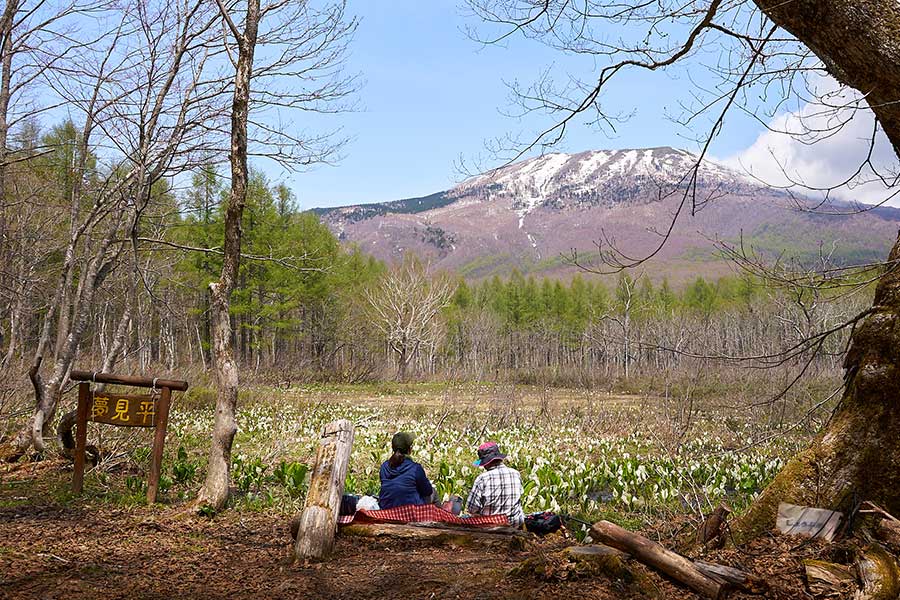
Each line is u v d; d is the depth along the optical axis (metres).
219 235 34.91
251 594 4.73
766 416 15.16
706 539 5.28
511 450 13.97
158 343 29.27
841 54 5.26
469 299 86.69
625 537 4.90
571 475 9.90
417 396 30.36
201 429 15.51
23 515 7.19
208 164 12.27
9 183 16.91
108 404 8.21
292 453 13.34
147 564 5.43
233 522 7.21
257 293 38.31
